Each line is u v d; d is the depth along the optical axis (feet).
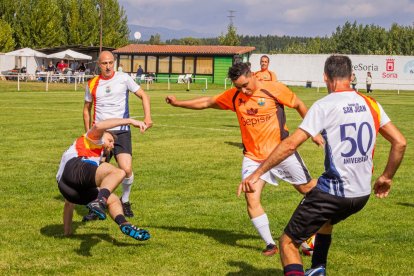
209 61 222.69
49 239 25.50
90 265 22.12
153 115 90.27
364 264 22.90
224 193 35.88
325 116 17.17
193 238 26.27
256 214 23.94
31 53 185.47
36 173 40.98
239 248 24.82
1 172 41.09
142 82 204.54
